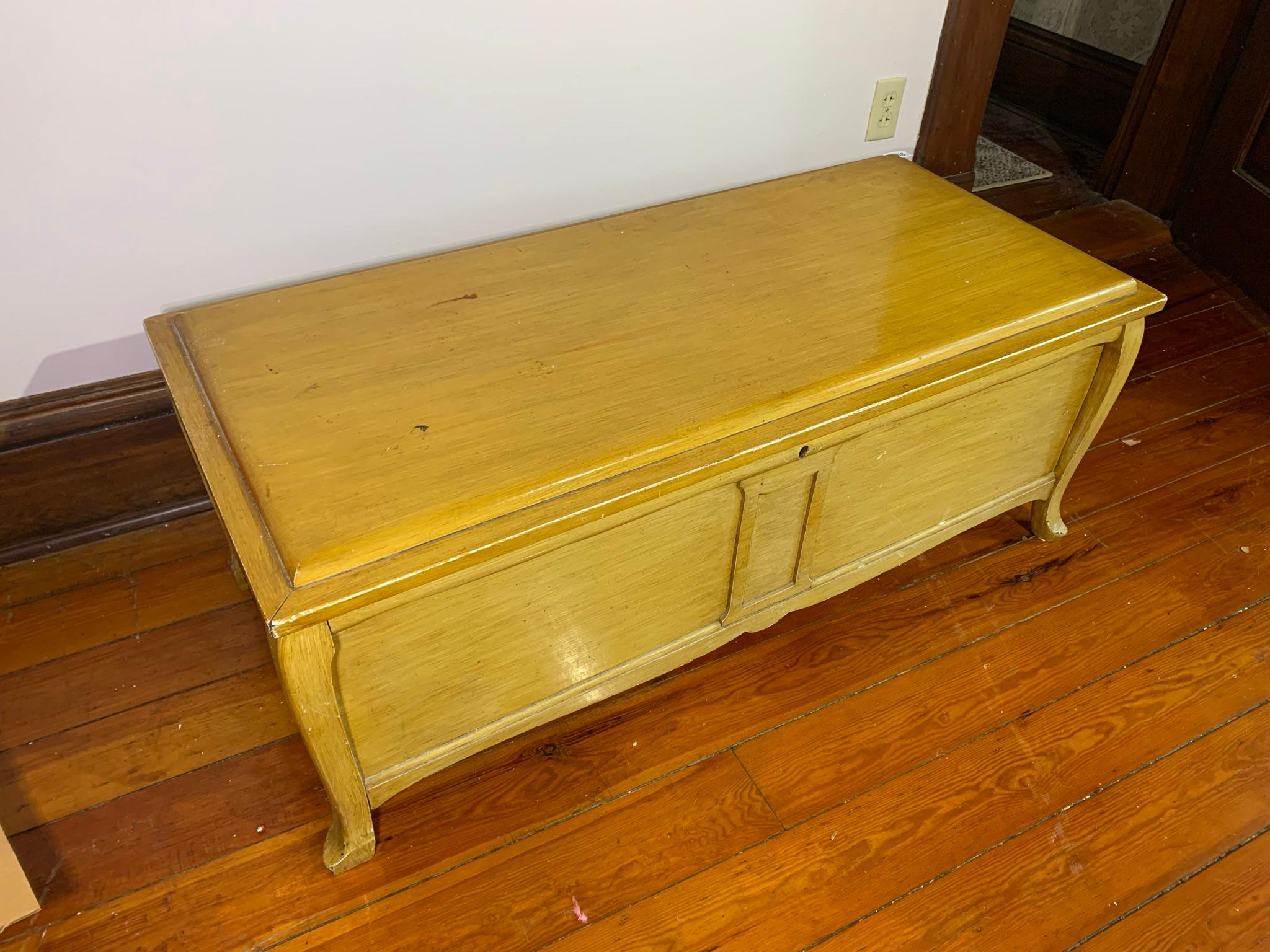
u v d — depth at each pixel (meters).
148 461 1.43
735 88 1.51
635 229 1.36
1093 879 1.10
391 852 1.11
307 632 0.85
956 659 1.36
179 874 1.08
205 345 1.11
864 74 1.62
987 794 1.18
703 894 1.08
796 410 1.04
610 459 0.96
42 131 1.11
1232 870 1.11
